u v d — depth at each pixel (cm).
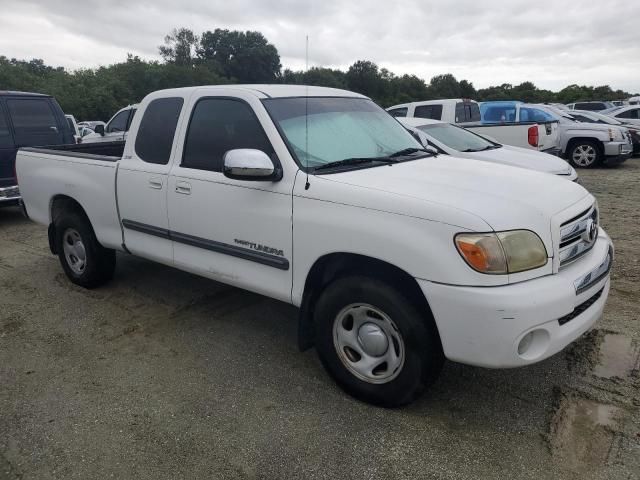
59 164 518
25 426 315
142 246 450
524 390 337
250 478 271
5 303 504
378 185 311
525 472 268
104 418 321
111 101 4509
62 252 540
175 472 276
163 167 418
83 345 416
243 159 326
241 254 369
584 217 315
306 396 339
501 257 268
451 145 801
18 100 881
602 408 315
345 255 315
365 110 433
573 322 293
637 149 1692
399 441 294
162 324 449
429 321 294
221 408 329
